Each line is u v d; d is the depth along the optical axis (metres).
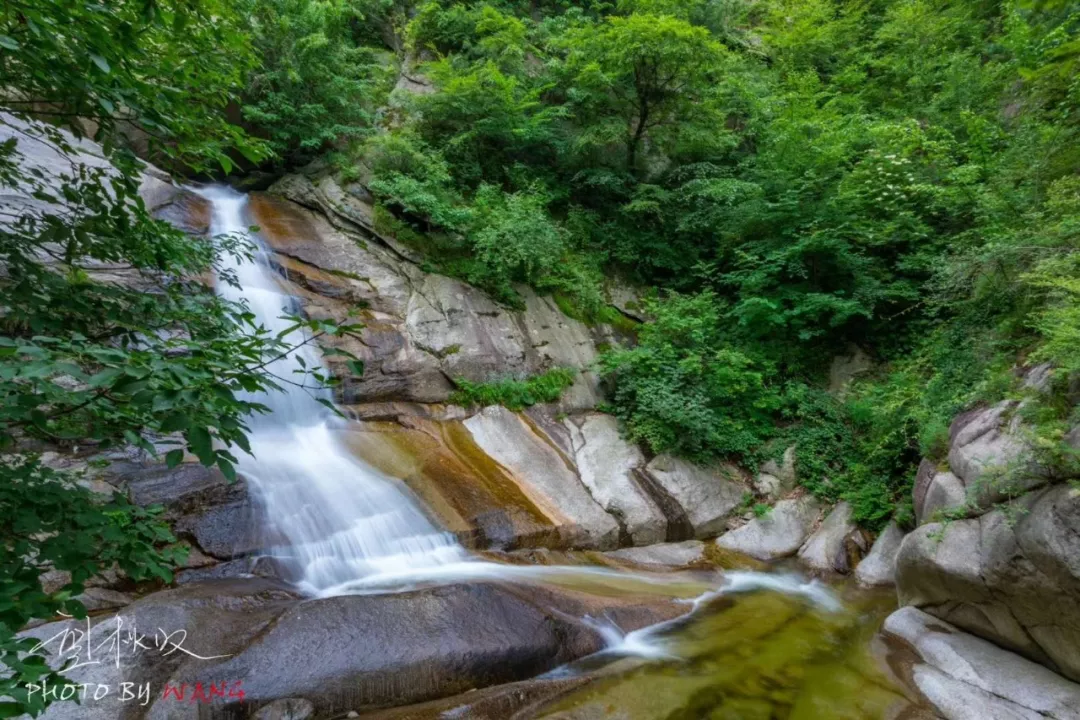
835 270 11.47
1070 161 7.04
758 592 6.94
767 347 11.38
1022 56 10.14
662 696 4.52
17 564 1.98
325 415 8.04
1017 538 4.45
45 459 4.93
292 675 3.84
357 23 15.16
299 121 11.84
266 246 9.85
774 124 12.48
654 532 8.22
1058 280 4.97
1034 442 4.39
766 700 4.61
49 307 2.38
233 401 1.89
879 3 17.78
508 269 10.86
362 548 6.05
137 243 3.04
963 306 7.95
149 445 2.31
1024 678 4.49
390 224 10.87
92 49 2.17
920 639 5.36
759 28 19.55
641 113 13.25
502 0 15.62
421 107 12.10
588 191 13.83
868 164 10.91
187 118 2.88
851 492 8.76
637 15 12.12
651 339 10.85
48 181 2.96
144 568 2.43
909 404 8.56
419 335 9.58
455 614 4.71
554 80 13.71
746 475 9.60
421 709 3.97
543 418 9.68
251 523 5.66
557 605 5.52
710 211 12.81
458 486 7.58
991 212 8.09
